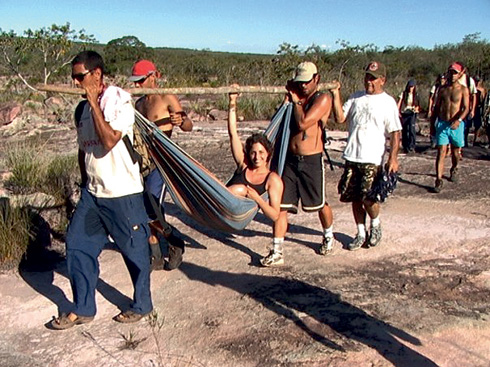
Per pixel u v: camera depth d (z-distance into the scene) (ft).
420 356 13.10
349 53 95.45
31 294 16.75
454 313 15.14
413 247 20.20
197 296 16.40
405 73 104.01
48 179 25.67
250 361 13.07
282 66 75.92
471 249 19.94
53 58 73.61
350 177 19.29
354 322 14.65
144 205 15.06
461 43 128.67
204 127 48.78
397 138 18.88
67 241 14.43
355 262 18.89
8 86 70.54
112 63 118.93
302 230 22.07
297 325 14.55
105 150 13.84
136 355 13.44
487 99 41.01
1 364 13.20
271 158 18.66
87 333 14.49
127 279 17.62
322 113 17.60
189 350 13.62
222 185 16.22
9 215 19.63
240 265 18.65
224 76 78.38
